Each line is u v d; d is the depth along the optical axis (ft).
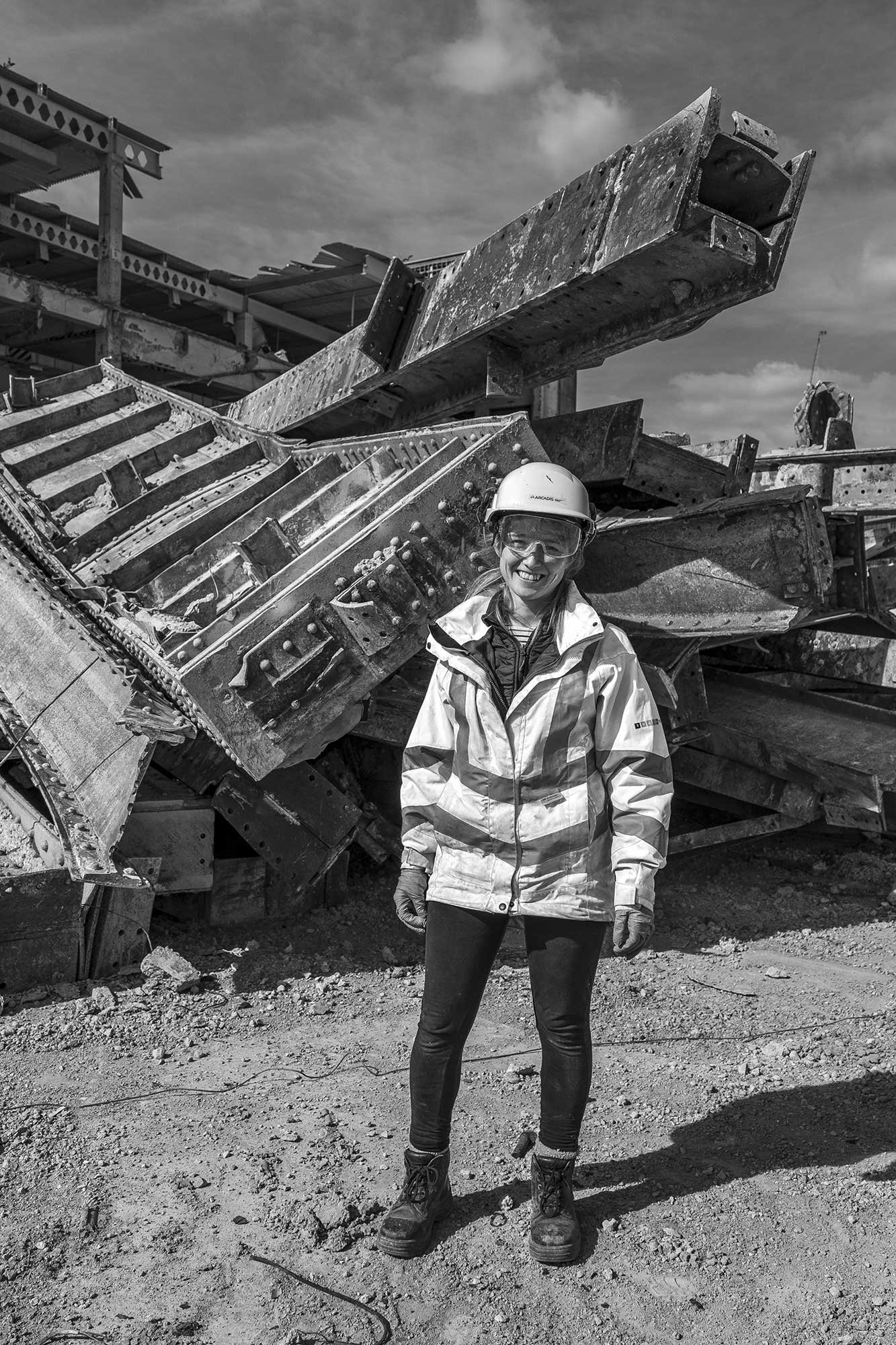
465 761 8.66
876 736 19.75
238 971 15.10
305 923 17.06
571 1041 8.76
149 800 15.87
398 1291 8.46
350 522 15.44
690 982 15.53
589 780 8.58
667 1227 9.36
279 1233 9.12
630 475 19.44
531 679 8.45
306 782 16.57
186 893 16.81
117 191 60.54
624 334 16.39
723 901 19.13
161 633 16.63
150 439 28.27
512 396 18.65
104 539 22.15
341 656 14.48
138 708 14.74
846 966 16.30
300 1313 8.18
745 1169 10.39
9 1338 7.79
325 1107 11.37
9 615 20.80
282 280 68.44
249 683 14.08
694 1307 8.36
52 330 69.21
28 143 59.41
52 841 15.17
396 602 14.67
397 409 23.04
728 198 14.06
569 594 8.72
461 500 14.99
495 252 17.11
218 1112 11.19
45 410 30.37
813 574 15.01
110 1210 9.37
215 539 19.48
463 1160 10.37
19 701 18.72
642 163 14.03
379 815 17.93
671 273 14.71
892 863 20.94
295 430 26.55
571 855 8.52
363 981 15.06
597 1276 8.70
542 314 16.87
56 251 64.18
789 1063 12.78
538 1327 8.10
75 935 14.29
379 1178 10.00
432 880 8.93
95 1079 11.88
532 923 8.75
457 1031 8.92
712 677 21.65
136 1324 7.98
